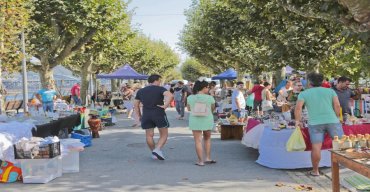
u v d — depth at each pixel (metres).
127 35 29.56
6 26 13.10
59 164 7.95
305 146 7.78
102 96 31.52
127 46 40.75
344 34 8.12
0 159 7.39
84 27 22.34
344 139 5.55
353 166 4.91
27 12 14.76
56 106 15.38
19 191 6.90
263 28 16.98
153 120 9.49
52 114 11.00
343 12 7.91
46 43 23.14
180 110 21.06
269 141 8.48
